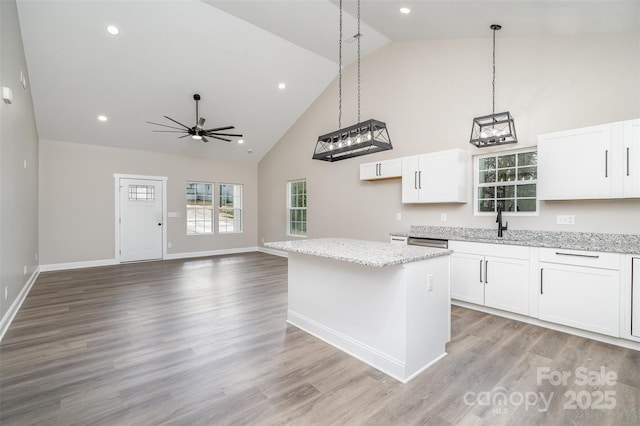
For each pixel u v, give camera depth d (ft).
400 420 5.70
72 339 9.21
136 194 22.29
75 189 20.02
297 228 24.17
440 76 14.60
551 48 11.35
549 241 10.64
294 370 7.50
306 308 9.89
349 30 15.28
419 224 15.42
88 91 16.55
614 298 8.57
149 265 21.07
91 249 20.58
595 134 9.52
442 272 8.27
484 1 9.89
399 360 7.16
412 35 14.79
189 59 16.12
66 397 6.38
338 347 8.72
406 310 7.07
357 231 18.74
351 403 6.22
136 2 12.87
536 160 11.91
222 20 14.38
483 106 13.19
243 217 27.58
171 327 10.15
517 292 10.48
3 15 9.69
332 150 9.94
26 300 13.06
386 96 16.96
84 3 12.48
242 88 19.06
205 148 24.12
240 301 12.99
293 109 22.31
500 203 12.83
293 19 14.29
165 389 6.67
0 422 5.61
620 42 9.96
